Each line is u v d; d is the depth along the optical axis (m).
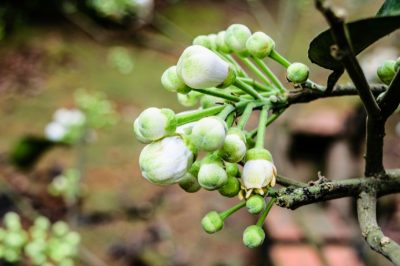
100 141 1.73
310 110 1.86
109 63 2.28
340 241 1.11
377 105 0.39
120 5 2.05
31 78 2.11
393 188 0.40
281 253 1.09
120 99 2.03
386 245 0.38
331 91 0.42
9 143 1.71
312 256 1.08
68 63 2.24
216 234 1.39
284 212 1.18
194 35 2.55
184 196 1.53
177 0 2.75
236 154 0.39
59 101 1.99
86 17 2.44
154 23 2.52
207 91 0.40
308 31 2.46
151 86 2.15
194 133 0.38
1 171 1.57
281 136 1.34
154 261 1.33
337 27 0.35
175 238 1.39
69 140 1.21
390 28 0.38
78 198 1.47
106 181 1.56
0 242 1.02
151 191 1.54
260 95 0.42
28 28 2.41
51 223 1.38
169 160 0.38
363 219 0.40
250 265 1.29
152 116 0.38
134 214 1.46
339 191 0.40
